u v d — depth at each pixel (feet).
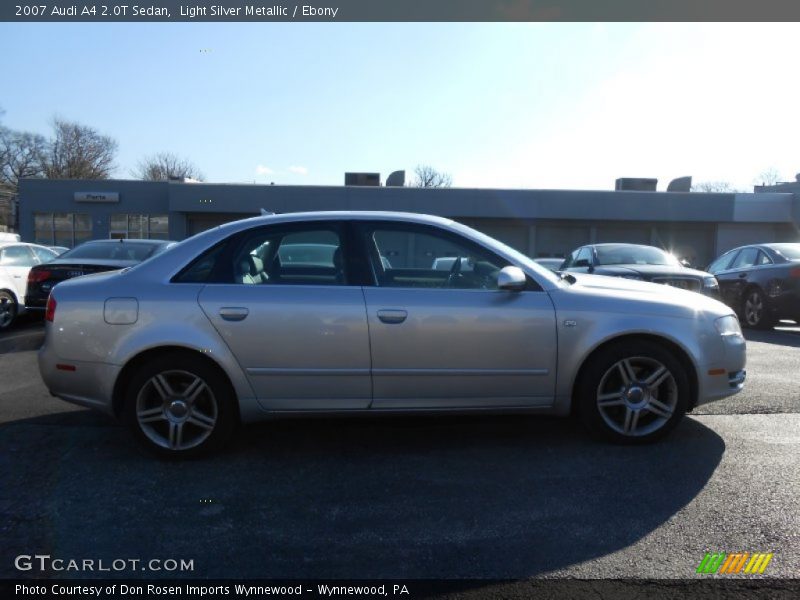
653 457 13.26
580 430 15.08
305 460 13.29
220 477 12.37
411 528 10.25
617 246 35.73
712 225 102.37
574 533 10.03
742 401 17.56
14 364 23.54
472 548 9.61
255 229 13.79
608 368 13.57
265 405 13.23
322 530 10.19
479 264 13.96
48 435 14.90
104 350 12.97
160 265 13.48
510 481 12.10
